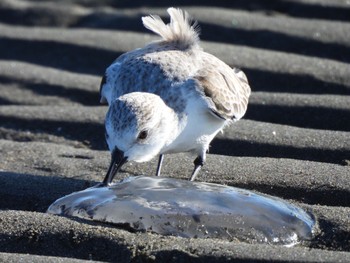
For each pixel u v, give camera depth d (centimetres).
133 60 1012
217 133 1082
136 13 1543
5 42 1470
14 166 1049
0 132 1177
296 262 752
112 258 795
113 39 1451
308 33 1431
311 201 945
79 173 1026
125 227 841
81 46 1436
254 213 857
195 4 1551
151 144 931
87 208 862
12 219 838
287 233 842
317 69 1324
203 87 985
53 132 1175
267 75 1314
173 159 1072
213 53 1364
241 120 1160
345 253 774
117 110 913
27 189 954
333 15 1495
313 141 1081
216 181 989
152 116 920
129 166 1054
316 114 1180
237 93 1071
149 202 862
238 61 1341
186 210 851
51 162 1057
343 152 1055
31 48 1452
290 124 1175
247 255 764
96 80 1343
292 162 1021
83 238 812
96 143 1152
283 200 907
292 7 1524
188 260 769
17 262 757
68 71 1384
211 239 821
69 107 1244
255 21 1474
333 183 958
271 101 1212
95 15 1570
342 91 1281
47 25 1562
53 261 761
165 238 812
